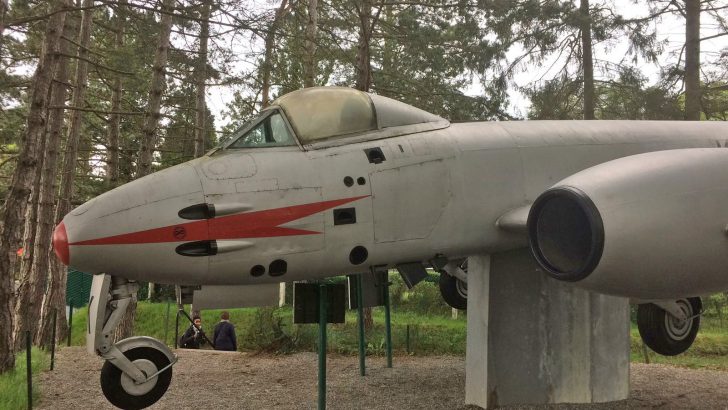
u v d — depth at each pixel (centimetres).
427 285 1656
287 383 690
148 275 415
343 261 456
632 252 366
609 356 571
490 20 1252
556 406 543
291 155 455
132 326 1033
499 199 507
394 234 468
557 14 1281
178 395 627
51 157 1112
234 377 729
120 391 444
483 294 539
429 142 498
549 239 404
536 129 556
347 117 487
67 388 670
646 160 405
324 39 1245
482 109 1225
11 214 716
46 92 755
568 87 1438
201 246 414
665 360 917
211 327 1371
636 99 1370
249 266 428
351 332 1077
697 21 1301
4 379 655
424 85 1259
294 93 491
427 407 564
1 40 680
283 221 434
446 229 488
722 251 383
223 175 431
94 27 1672
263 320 1016
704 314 1394
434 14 1191
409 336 980
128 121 2238
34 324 1075
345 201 452
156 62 1041
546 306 551
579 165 544
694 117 1301
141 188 416
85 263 398
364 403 584
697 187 385
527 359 543
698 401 587
